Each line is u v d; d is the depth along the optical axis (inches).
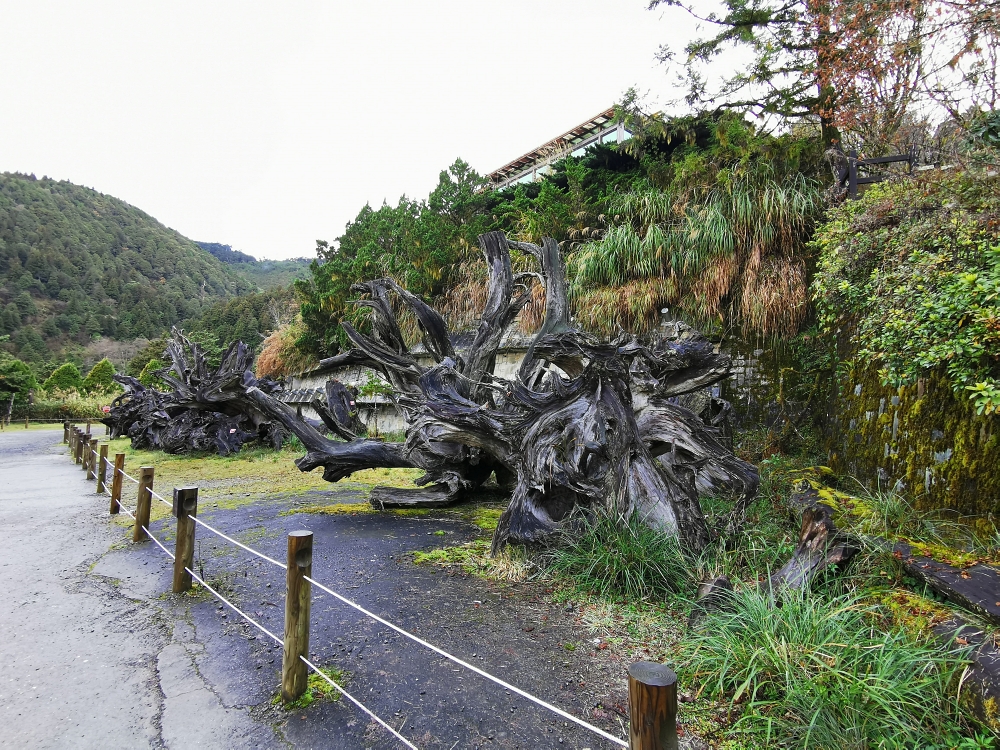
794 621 104.5
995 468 139.9
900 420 181.2
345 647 125.6
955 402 155.5
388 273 580.7
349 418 425.4
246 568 180.7
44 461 496.4
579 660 118.3
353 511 263.7
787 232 321.1
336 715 101.0
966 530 142.2
